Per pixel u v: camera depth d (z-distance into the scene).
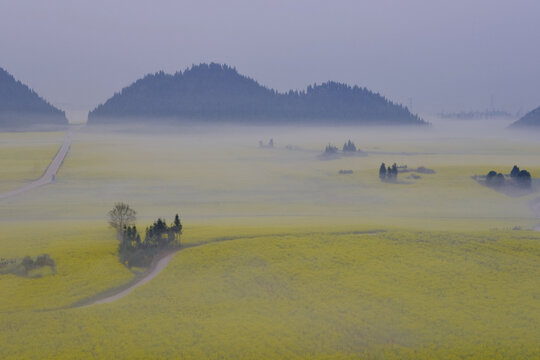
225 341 54.50
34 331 56.62
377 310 62.47
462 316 60.47
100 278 72.81
